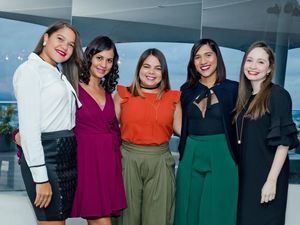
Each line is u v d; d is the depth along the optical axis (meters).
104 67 2.31
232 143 2.36
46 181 1.94
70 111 2.08
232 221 2.31
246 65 2.25
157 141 2.42
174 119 2.54
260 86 2.25
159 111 2.42
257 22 3.46
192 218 2.43
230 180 2.33
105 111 2.31
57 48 2.01
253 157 2.21
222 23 3.47
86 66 2.27
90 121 2.27
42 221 2.04
